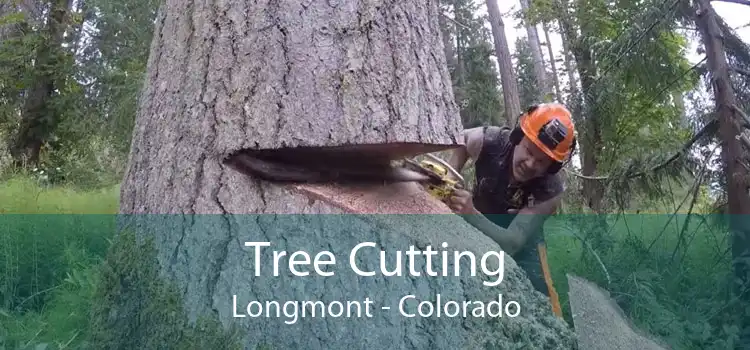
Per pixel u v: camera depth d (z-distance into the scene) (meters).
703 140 4.62
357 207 1.63
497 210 2.72
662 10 5.18
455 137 1.82
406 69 1.73
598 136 6.04
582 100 6.00
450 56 16.36
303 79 1.65
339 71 1.66
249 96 1.67
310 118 1.63
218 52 1.74
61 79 9.52
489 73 15.93
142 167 1.88
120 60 9.15
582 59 7.50
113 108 8.98
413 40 1.79
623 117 6.11
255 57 1.69
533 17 8.59
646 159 5.14
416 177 1.92
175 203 1.72
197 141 1.72
